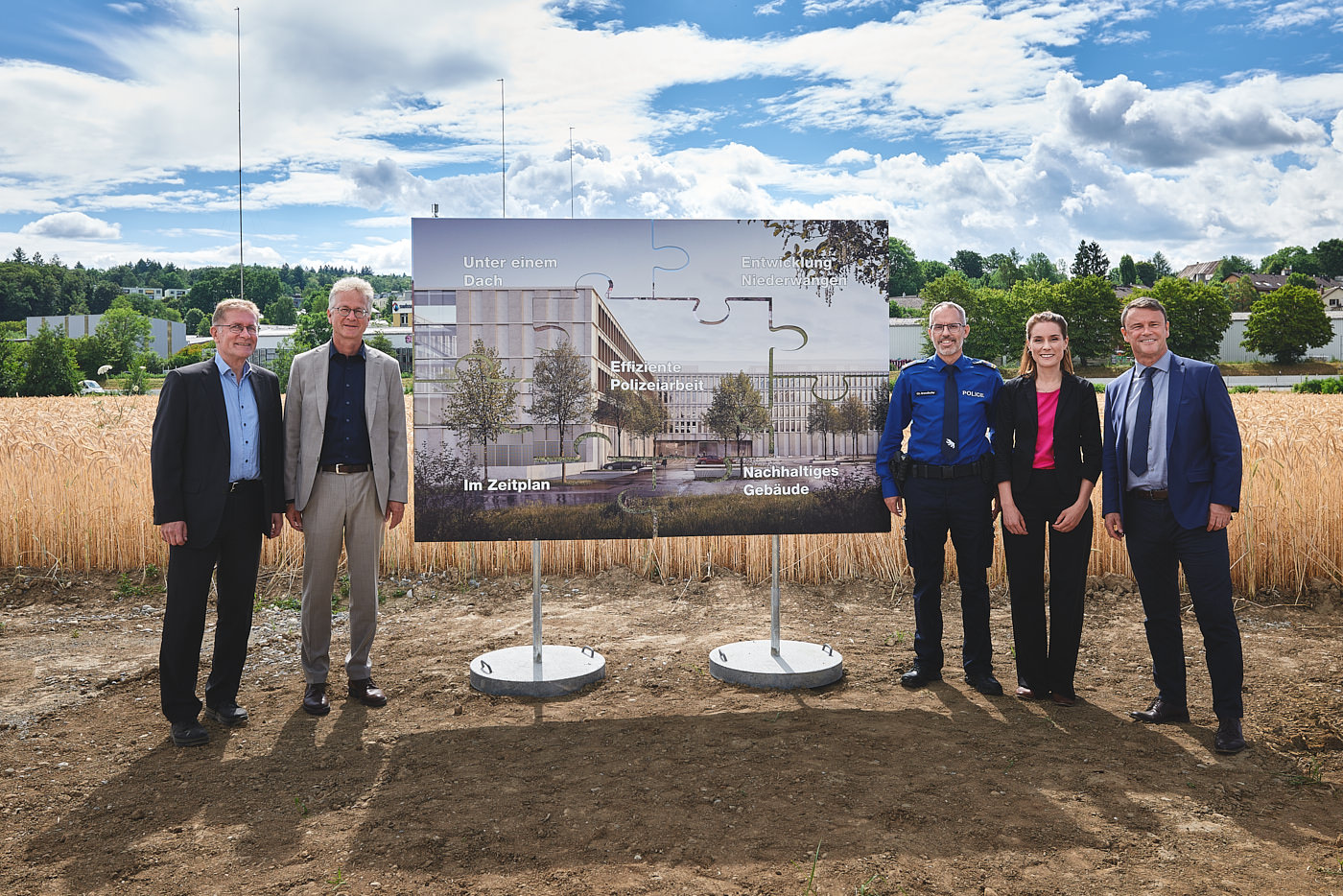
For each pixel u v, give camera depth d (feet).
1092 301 274.16
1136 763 13.50
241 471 15.35
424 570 27.20
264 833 11.39
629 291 17.08
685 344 17.22
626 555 27.61
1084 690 17.30
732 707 16.30
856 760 13.60
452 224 16.70
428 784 12.87
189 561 14.67
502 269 16.80
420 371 16.78
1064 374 16.48
